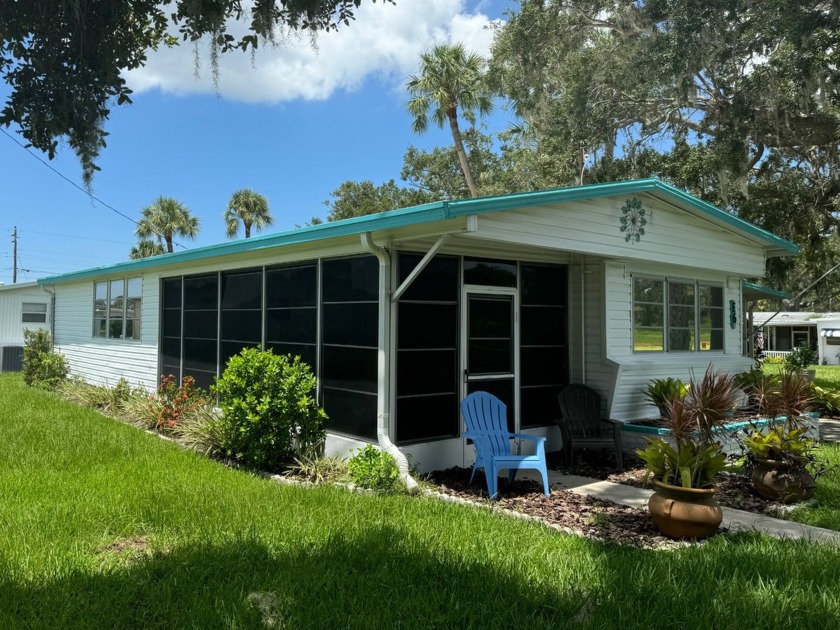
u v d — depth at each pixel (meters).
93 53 4.69
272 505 5.34
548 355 8.29
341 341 7.32
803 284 24.20
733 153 13.01
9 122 4.60
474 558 4.14
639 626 3.26
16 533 4.48
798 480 5.99
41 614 3.31
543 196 6.29
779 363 27.59
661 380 8.48
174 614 3.32
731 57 12.17
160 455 7.42
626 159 16.97
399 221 5.84
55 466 6.75
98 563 4.02
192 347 10.62
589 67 15.69
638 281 8.78
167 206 30.34
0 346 20.42
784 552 4.39
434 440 7.01
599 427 7.96
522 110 17.53
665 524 4.92
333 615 3.34
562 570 3.98
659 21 13.23
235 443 7.18
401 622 3.28
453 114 22.22
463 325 7.28
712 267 9.01
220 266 9.82
